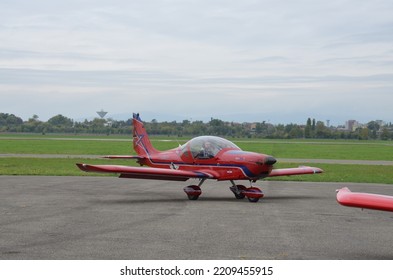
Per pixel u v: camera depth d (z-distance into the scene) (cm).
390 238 1093
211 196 1866
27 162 3591
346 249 988
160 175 1717
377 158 5188
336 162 4250
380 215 1408
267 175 1731
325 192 2002
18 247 978
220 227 1207
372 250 982
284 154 5750
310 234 1130
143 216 1363
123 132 19150
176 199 1755
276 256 926
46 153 5153
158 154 2042
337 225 1247
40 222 1253
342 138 19775
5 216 1340
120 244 1012
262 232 1148
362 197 803
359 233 1146
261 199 1775
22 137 12644
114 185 2202
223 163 1762
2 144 7475
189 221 1289
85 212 1423
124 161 3944
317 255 938
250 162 1706
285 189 2116
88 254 928
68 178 2500
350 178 2644
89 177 2573
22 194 1823
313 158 4994
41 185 2142
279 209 1522
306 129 19412
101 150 5969
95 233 1120
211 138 1845
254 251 962
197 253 943
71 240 1044
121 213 1412
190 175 1734
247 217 1364
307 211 1481
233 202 1689
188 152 1856
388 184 2378
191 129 18838
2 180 2347
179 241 1044
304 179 2588
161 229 1174
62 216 1348
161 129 18800
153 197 1802
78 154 5003
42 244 1005
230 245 1011
